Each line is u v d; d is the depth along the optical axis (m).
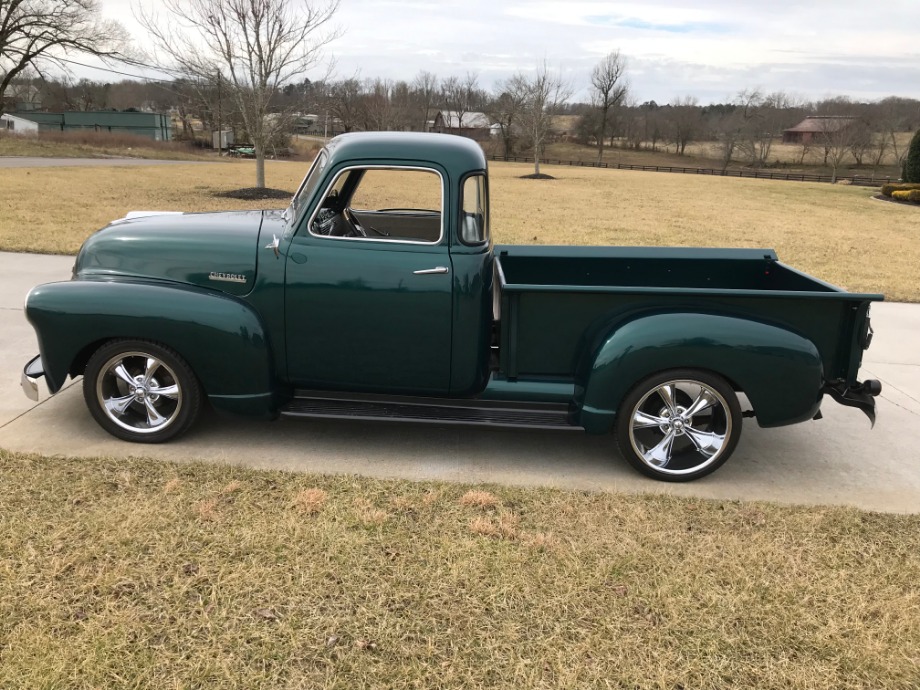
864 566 3.14
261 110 17.97
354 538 3.16
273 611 2.68
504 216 16.52
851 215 21.59
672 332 3.66
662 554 3.15
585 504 3.58
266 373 3.95
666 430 3.87
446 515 3.40
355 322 3.91
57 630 2.52
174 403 4.11
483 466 4.01
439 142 3.85
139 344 3.87
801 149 85.19
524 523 3.37
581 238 13.20
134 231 4.10
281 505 3.41
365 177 4.46
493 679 2.40
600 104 76.94
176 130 71.50
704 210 20.62
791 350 3.67
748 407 5.21
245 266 3.90
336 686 2.34
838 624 2.75
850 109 71.12
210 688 2.31
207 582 2.82
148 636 2.51
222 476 3.66
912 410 5.21
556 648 2.56
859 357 3.81
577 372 3.98
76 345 3.84
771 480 4.00
